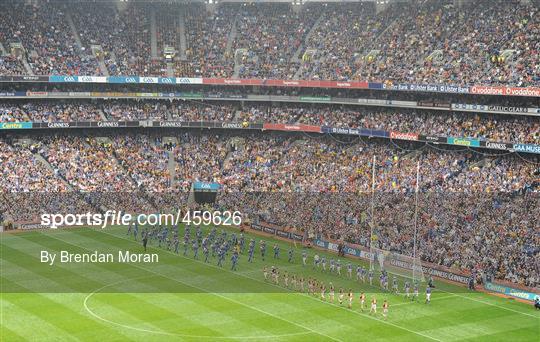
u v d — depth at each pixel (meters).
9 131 118.62
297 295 73.12
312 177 112.31
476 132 100.44
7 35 122.44
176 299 70.56
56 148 117.62
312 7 136.75
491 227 86.31
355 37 125.56
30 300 69.06
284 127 120.25
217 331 61.19
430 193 97.06
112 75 121.06
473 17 113.94
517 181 92.88
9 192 106.38
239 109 126.81
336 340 59.62
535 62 98.19
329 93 120.31
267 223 106.31
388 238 90.94
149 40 130.25
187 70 124.81
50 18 128.88
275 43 130.38
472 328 63.97
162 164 119.88
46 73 117.81
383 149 111.88
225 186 115.56
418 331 62.66
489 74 101.38
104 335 59.41
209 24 135.75
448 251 85.12
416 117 109.88
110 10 135.12
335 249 94.38
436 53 111.69
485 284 77.81
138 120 121.88
